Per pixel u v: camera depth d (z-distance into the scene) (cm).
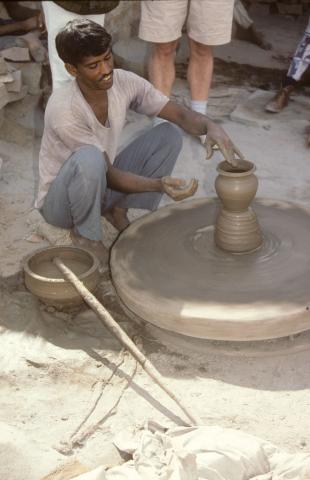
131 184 400
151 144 433
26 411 328
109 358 361
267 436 315
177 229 416
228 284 371
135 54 688
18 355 359
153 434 302
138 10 743
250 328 347
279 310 350
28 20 634
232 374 352
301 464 280
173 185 384
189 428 303
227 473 276
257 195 506
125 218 459
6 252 439
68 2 459
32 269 393
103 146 412
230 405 332
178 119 420
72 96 392
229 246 390
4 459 286
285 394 339
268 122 620
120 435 310
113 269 390
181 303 359
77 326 385
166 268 386
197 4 525
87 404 333
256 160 559
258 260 387
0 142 571
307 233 407
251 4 870
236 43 771
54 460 289
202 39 538
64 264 393
